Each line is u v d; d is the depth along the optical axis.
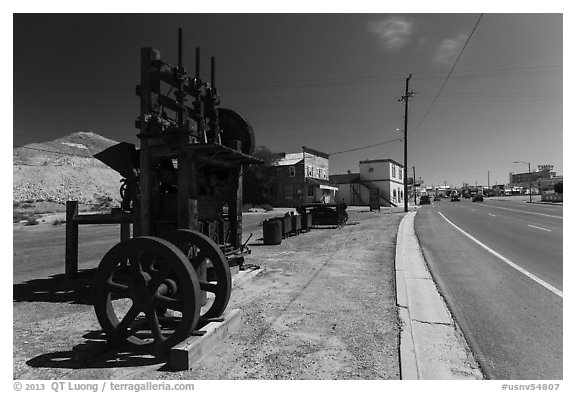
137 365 3.70
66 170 62.03
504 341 4.14
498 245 11.77
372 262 8.98
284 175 49.84
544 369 3.50
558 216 24.80
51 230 22.14
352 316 5.02
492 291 6.27
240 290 6.48
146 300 3.97
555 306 5.42
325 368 3.53
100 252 12.67
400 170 69.31
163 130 6.54
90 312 5.58
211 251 4.79
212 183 7.80
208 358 3.82
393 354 3.82
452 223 20.75
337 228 18.86
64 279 7.95
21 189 49.75
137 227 6.90
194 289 3.85
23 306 5.91
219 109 8.61
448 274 7.59
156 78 6.63
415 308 5.34
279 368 3.55
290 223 15.44
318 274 7.71
